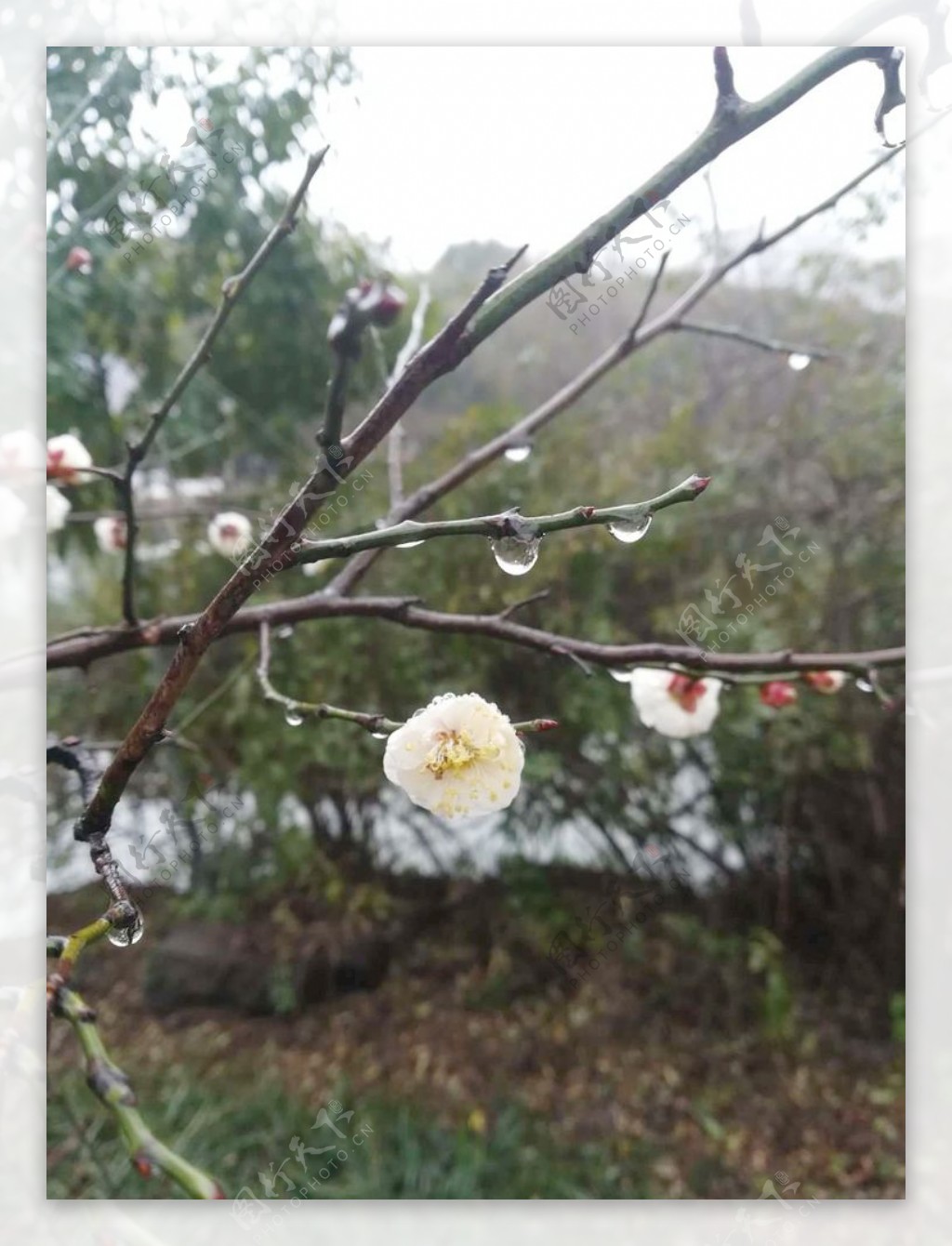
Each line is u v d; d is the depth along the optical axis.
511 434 1.54
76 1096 2.59
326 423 0.68
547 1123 2.78
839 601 3.10
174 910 3.40
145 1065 2.92
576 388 1.56
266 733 3.16
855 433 3.17
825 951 3.38
